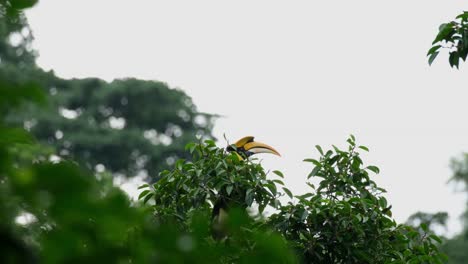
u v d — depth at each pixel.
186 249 2.63
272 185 12.24
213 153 12.90
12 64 46.28
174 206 12.66
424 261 12.45
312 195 12.81
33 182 2.48
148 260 2.61
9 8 2.68
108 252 2.57
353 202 12.45
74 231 2.54
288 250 2.86
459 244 34.25
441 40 11.93
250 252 2.81
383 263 12.35
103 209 2.54
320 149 13.31
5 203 2.49
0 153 2.54
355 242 12.31
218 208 12.43
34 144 2.63
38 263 2.51
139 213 2.63
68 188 2.49
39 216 2.52
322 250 12.12
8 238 2.48
